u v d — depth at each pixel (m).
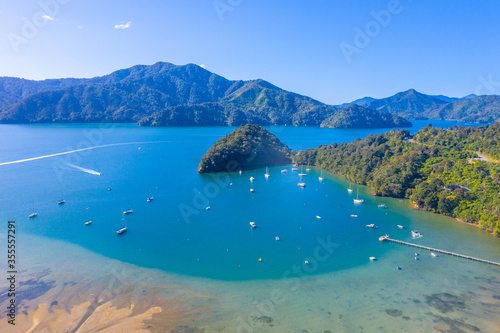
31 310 62.88
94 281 75.00
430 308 68.12
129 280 76.06
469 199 124.44
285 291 73.81
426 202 131.88
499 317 65.19
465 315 65.88
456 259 91.12
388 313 66.12
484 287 76.56
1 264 81.88
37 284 72.62
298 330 60.03
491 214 108.56
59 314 61.97
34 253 88.56
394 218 124.06
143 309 64.94
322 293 73.25
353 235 107.69
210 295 71.25
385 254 94.12
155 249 93.44
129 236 102.00
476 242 101.69
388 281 79.19
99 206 129.75
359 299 71.12
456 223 118.69
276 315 64.50
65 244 94.75
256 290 73.94
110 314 62.72
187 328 59.62
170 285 74.69
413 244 99.62
